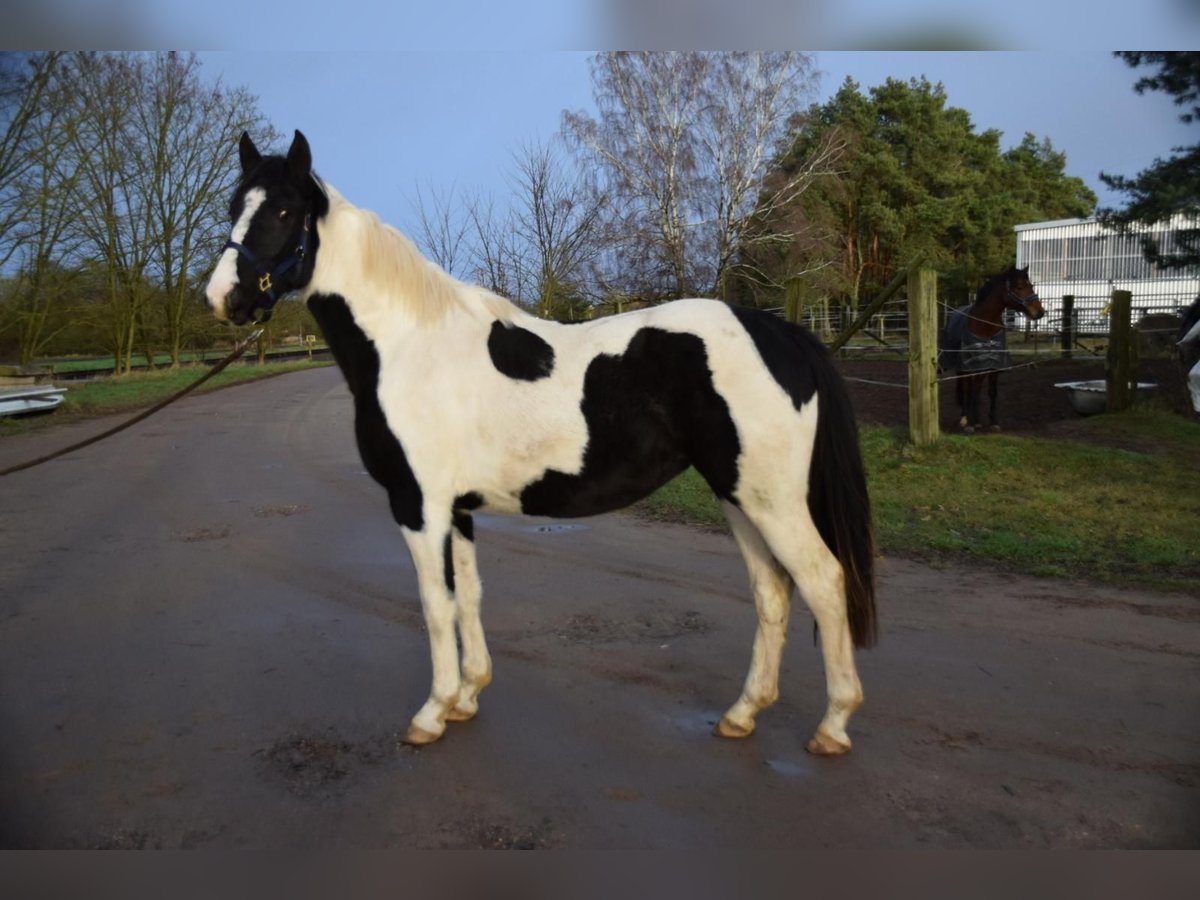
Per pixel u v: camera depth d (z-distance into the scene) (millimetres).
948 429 9727
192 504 7891
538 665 4070
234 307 3230
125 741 3361
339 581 5449
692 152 22531
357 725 3490
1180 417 9289
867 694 3641
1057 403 11398
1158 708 3426
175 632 4574
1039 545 5664
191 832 2750
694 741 3305
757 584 3305
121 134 23062
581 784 3000
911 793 2887
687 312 3125
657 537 6430
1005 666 3871
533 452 3150
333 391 19828
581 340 3203
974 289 34312
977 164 41188
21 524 7168
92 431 13516
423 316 3316
